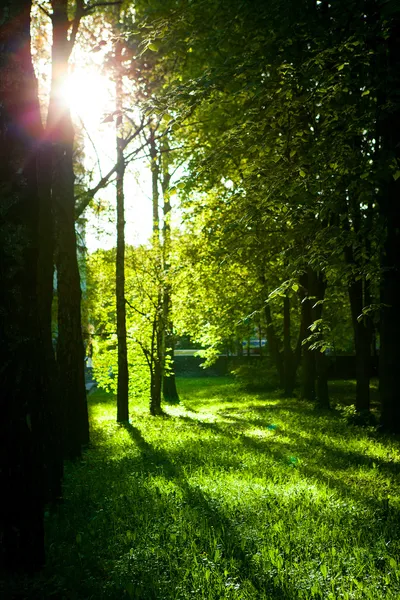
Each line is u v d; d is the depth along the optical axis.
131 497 8.88
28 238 5.57
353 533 6.79
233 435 15.84
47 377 9.24
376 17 11.39
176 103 12.00
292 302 33.06
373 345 35.06
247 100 13.98
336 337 31.41
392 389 15.57
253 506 7.98
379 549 6.23
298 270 11.79
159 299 26.34
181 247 25.45
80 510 8.48
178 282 25.92
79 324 14.39
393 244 14.91
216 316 28.88
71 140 14.39
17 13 5.52
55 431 9.19
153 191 29.25
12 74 5.50
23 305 5.53
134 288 26.23
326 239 11.33
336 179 10.68
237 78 12.03
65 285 14.38
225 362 60.25
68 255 14.48
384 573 5.59
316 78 10.75
